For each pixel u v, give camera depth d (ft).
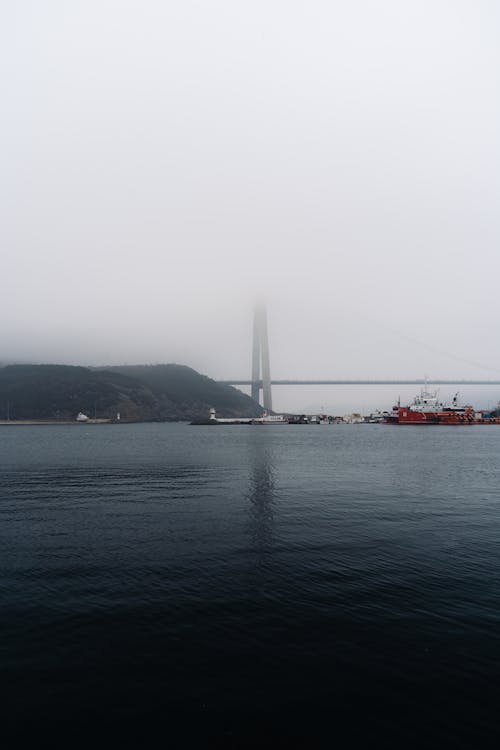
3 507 113.19
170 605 55.16
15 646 46.01
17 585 61.62
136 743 33.14
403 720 35.32
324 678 40.37
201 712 36.32
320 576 64.28
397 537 84.02
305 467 195.93
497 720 35.32
